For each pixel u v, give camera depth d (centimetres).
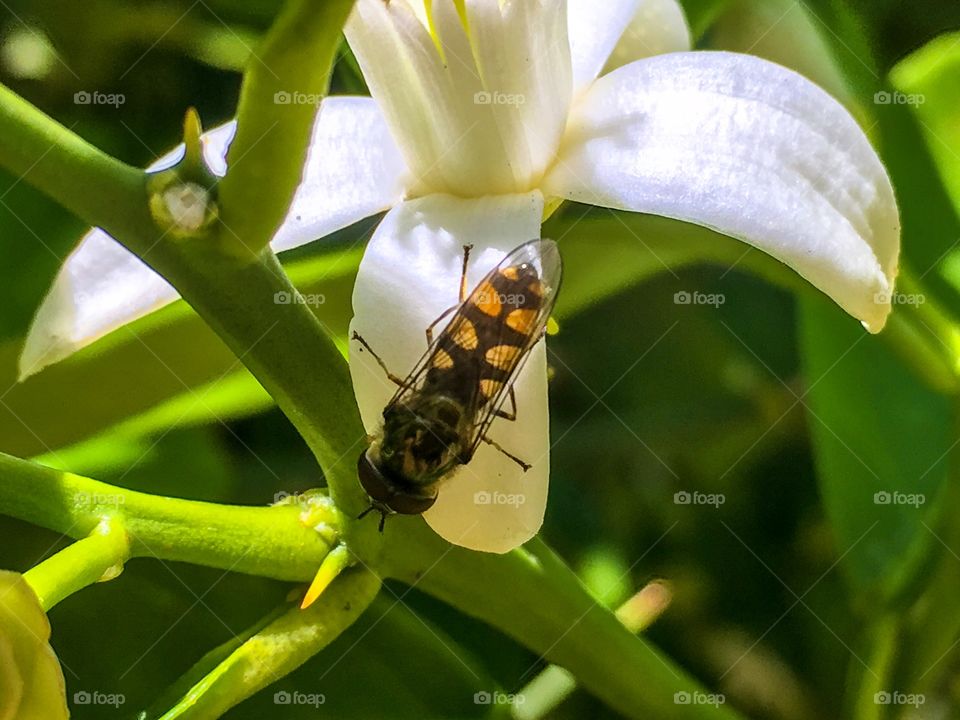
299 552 7
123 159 10
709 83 7
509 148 7
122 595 9
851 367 9
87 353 8
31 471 7
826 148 7
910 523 9
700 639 9
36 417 8
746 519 10
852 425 9
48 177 7
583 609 8
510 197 7
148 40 10
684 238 9
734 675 9
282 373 7
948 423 9
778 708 9
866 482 9
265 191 7
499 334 7
